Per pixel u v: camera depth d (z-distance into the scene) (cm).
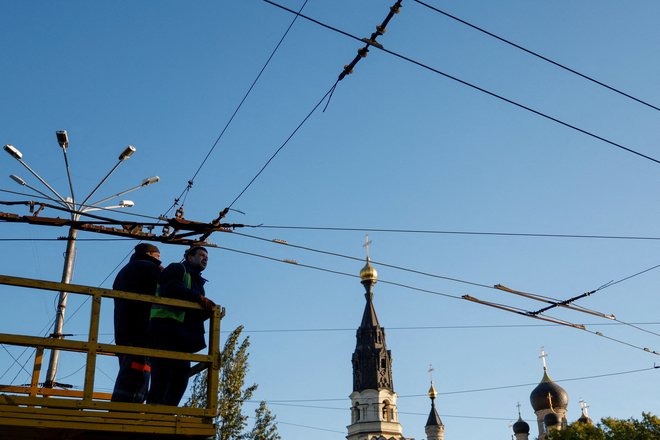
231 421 2739
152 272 1077
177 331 1045
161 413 958
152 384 1038
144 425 939
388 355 10138
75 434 930
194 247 1127
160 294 1074
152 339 1045
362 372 9969
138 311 1062
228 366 2858
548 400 9381
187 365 1063
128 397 1020
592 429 6019
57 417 895
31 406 891
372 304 10488
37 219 1653
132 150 2494
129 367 1033
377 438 9506
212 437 974
